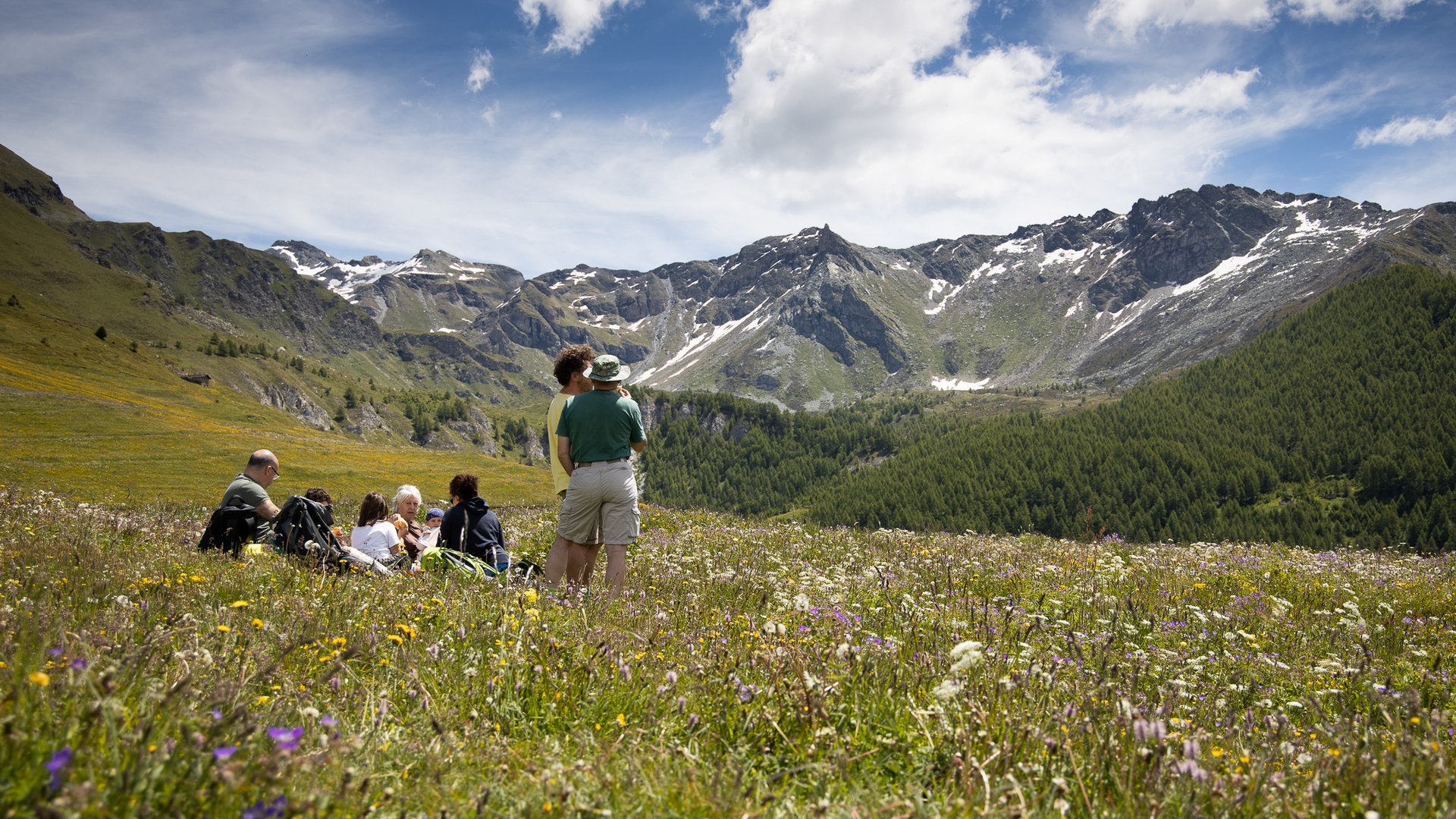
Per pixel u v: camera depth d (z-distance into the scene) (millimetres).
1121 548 16031
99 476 49688
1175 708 4887
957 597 8359
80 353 148875
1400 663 6922
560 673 4246
